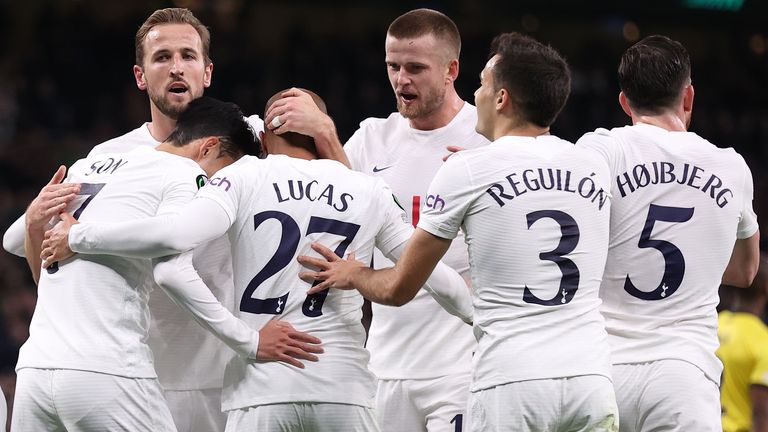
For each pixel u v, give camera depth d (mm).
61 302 11586
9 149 41312
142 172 11969
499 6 53625
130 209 11727
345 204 11430
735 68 56625
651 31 57750
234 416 11234
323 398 11016
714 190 11758
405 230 11758
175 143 12430
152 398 11609
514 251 10711
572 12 53250
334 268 11180
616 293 11758
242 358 11242
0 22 50250
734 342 18812
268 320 11203
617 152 11852
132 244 11000
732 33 57750
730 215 11805
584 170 11039
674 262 11586
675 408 11289
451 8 55125
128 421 11344
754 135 53438
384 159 14180
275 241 11211
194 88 13539
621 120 52406
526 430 10469
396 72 13523
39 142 42219
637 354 11531
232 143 12500
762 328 18844
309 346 11078
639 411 11508
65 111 45375
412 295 11062
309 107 11930
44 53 47438
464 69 52094
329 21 55562
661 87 12125
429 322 13516
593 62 54469
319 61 50719
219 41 50688
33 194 39062
